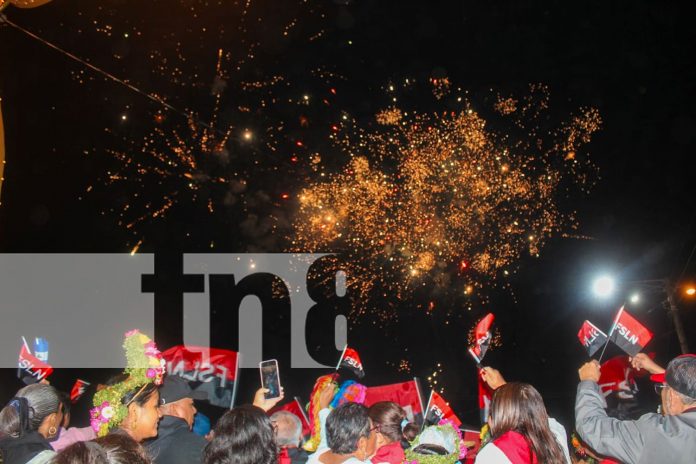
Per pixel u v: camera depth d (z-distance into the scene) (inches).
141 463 95.7
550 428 137.9
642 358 159.3
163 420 144.4
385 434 148.8
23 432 126.0
